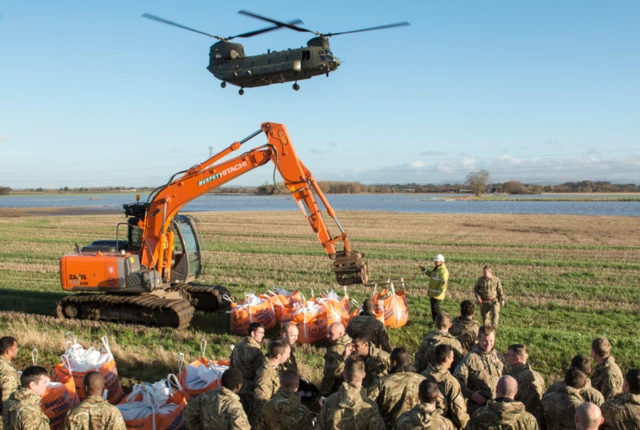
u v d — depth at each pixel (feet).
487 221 168.14
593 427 14.82
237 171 40.86
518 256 85.71
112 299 42.06
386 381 19.74
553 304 49.26
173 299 42.37
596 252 91.25
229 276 64.03
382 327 28.66
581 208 268.21
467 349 29.01
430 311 46.14
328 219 174.60
